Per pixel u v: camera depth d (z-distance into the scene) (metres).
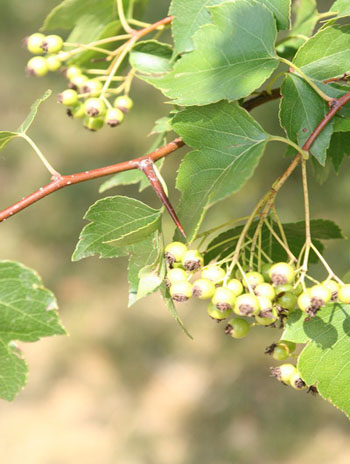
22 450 1.20
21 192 1.58
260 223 0.55
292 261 0.54
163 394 1.26
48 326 0.52
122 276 1.45
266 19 0.54
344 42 0.55
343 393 0.54
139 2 0.62
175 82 0.54
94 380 1.30
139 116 1.62
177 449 1.17
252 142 0.53
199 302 1.38
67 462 1.17
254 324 0.55
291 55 0.59
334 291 0.53
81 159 1.61
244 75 0.54
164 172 1.47
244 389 1.23
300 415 1.17
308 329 0.54
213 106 0.54
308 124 0.55
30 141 0.55
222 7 0.54
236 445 1.16
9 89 1.80
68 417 1.24
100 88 0.59
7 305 0.52
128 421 1.23
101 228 0.54
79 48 0.59
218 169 0.53
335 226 0.57
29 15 1.90
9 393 0.53
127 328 1.36
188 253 0.54
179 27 0.55
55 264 1.48
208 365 1.29
